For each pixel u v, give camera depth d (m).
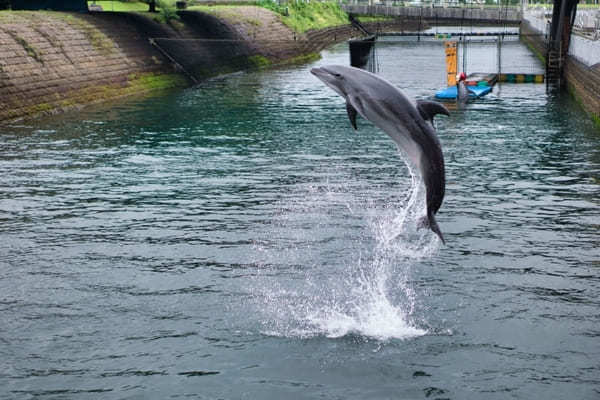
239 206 22.55
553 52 60.81
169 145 33.56
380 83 9.55
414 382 11.77
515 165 28.28
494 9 116.75
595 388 11.55
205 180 26.16
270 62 86.38
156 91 58.38
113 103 50.47
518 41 120.94
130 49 60.66
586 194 23.58
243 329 13.72
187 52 69.19
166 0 86.94
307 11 113.81
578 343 13.05
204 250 18.31
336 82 9.62
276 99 52.97
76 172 27.59
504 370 12.12
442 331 13.57
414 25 138.88
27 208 22.36
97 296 15.31
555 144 32.91
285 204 22.78
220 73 72.62
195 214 21.62
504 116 42.38
